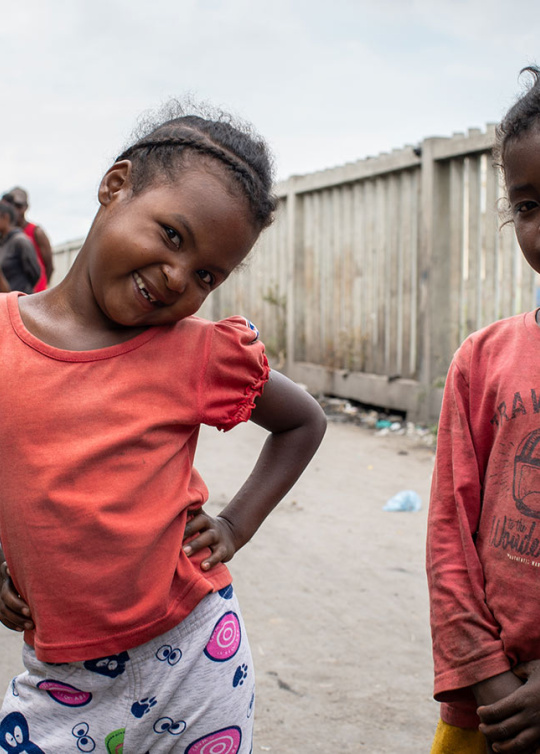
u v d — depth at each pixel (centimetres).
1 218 694
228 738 157
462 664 157
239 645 159
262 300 1015
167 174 142
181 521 152
